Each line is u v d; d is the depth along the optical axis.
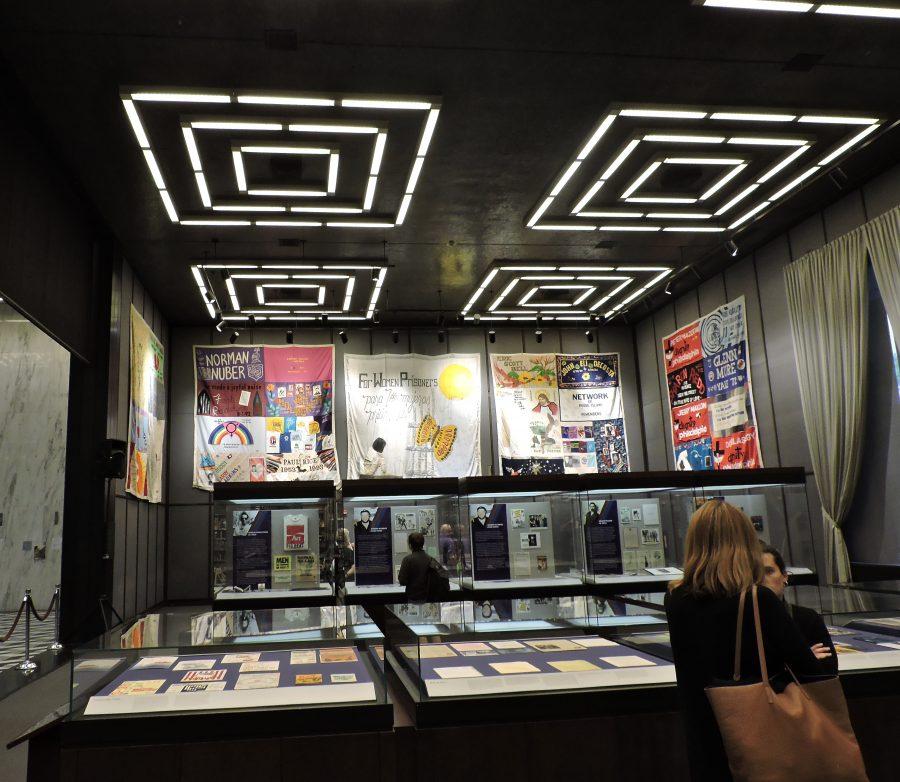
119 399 11.73
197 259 12.59
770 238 12.84
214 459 15.80
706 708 2.59
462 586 8.41
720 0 6.67
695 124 8.98
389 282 14.55
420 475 16.41
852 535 11.09
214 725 3.23
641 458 17.47
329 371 16.55
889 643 3.93
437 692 3.43
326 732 3.29
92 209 10.71
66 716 3.26
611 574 8.48
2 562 17.02
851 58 7.91
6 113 7.75
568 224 11.52
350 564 8.28
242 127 8.41
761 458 13.07
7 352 17.84
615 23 7.21
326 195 10.50
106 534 10.27
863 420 10.64
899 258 9.92
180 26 6.96
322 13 6.87
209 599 15.59
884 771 3.58
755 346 13.31
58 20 6.83
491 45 7.45
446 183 10.42
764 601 2.58
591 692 3.50
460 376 17.05
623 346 18.00
